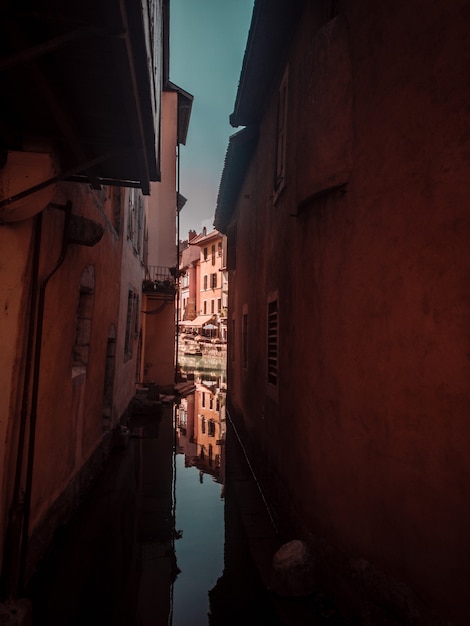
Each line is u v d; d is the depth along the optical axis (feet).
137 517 21.62
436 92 10.37
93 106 11.57
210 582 16.22
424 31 10.81
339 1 14.79
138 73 10.34
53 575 15.38
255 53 23.44
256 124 31.63
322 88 14.51
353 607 11.94
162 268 62.39
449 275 9.82
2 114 11.37
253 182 33.55
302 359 16.33
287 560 14.14
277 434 20.88
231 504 23.73
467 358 9.32
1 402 11.75
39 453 14.75
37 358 13.62
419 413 10.36
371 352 11.98
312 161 14.73
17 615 11.10
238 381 39.83
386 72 12.00
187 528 20.76
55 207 14.61
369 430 11.91
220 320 143.13
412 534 10.35
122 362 34.81
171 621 13.73
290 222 19.26
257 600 14.46
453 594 9.25
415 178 10.84
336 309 13.67
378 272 11.87
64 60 9.62
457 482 9.34
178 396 58.90
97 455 25.53
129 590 15.40
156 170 16.96
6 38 8.66
